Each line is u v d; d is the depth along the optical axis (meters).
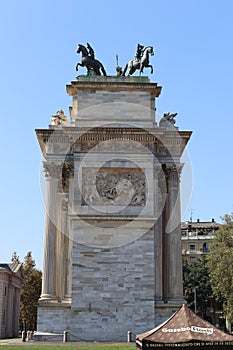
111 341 58.16
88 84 65.88
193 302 145.75
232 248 92.38
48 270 60.56
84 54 68.69
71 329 58.50
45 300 59.41
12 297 119.44
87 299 59.50
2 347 47.81
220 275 91.94
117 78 66.50
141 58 68.94
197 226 188.50
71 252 60.75
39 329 58.53
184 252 172.88
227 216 97.81
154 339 28.05
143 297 59.75
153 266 60.66
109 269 60.28
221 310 155.75
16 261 127.00
